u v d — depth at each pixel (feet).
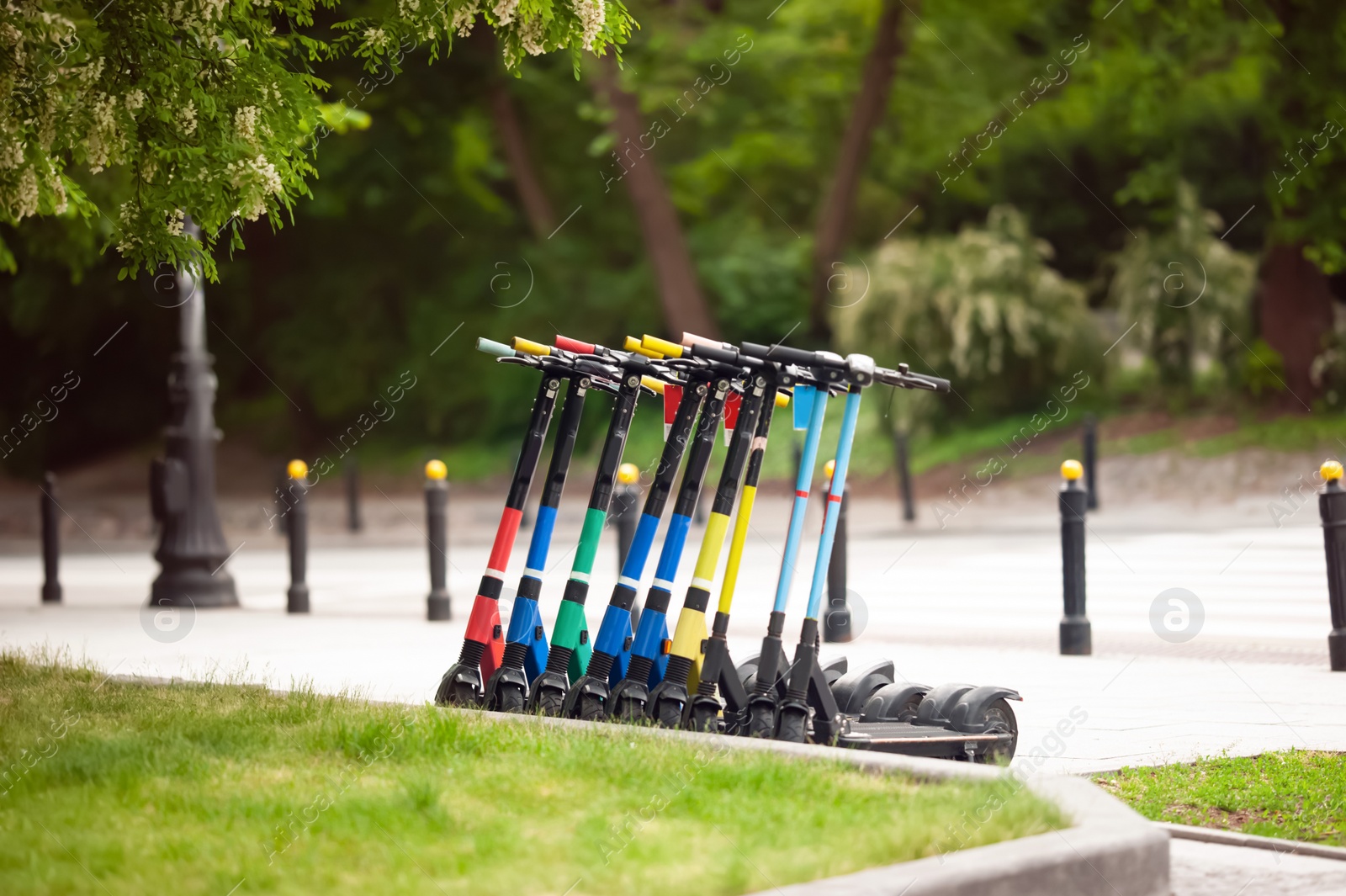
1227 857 20.21
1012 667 38.65
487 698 26.17
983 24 126.11
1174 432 99.76
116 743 23.65
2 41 26.99
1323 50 94.02
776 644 24.76
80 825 18.94
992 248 107.76
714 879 16.15
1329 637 37.29
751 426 25.14
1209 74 122.01
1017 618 49.21
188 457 57.41
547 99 135.44
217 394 159.33
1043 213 130.31
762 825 18.21
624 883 16.15
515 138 134.72
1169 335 105.81
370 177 132.46
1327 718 30.86
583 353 27.12
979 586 58.70
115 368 158.92
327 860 17.21
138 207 29.35
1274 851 20.48
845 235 120.98
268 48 30.35
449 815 18.75
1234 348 104.37
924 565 67.21
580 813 19.02
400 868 16.80
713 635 25.05
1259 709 32.01
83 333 150.41
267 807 19.51
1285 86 96.32
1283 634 43.78
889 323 107.76
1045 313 105.40
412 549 89.97
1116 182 129.29
